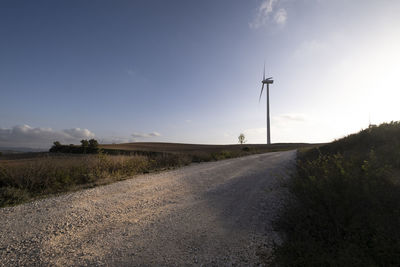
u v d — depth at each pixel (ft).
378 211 9.08
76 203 16.93
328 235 8.87
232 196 19.01
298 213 10.93
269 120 185.57
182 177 29.22
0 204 16.72
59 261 8.63
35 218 13.66
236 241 10.23
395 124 29.32
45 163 25.68
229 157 70.95
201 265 8.26
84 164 30.27
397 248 6.78
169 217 13.78
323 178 11.17
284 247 8.53
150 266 8.21
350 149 29.94
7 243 10.25
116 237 10.87
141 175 31.73
